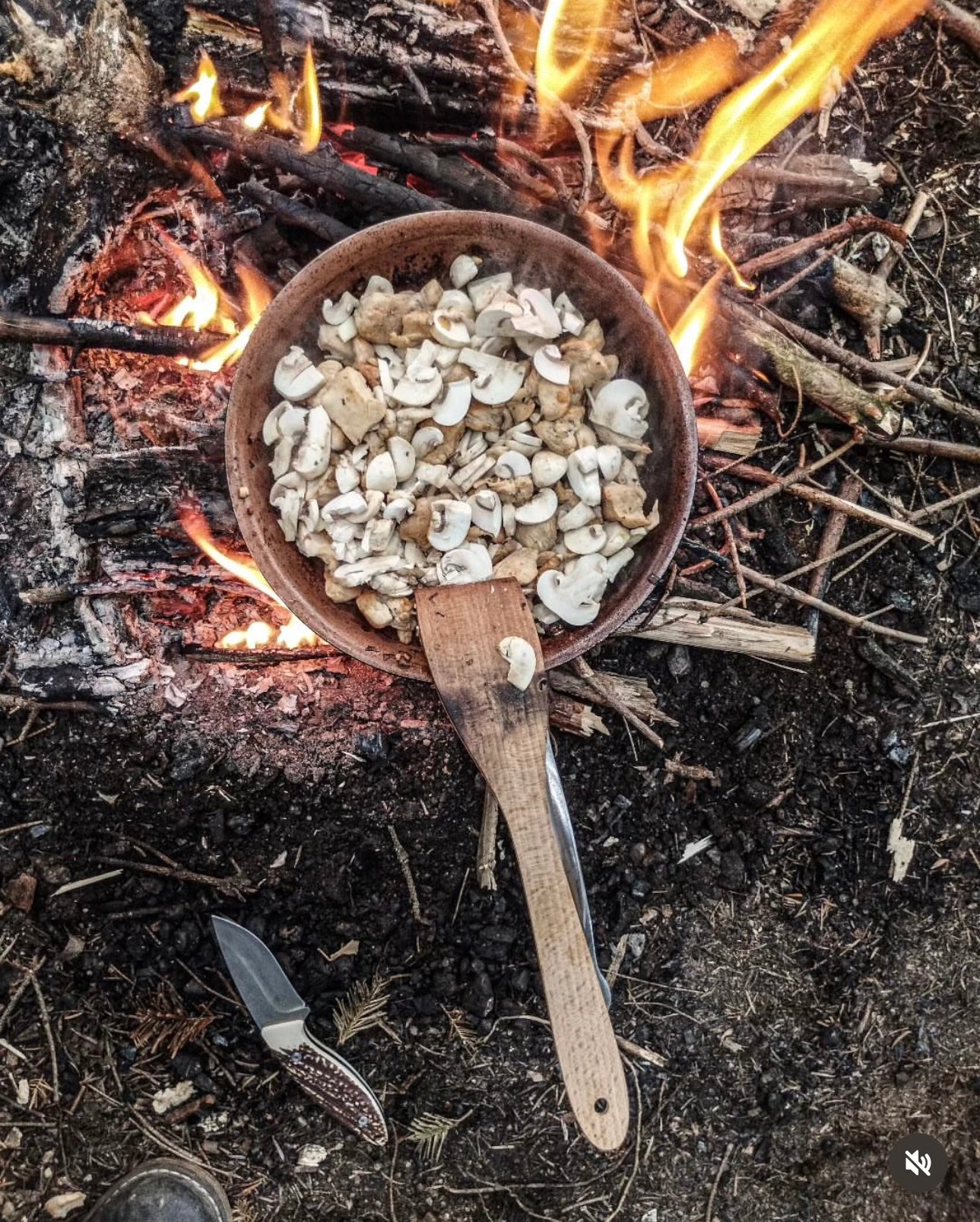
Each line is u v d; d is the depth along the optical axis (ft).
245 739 5.74
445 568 4.71
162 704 5.71
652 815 6.07
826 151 6.21
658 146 5.83
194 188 5.55
